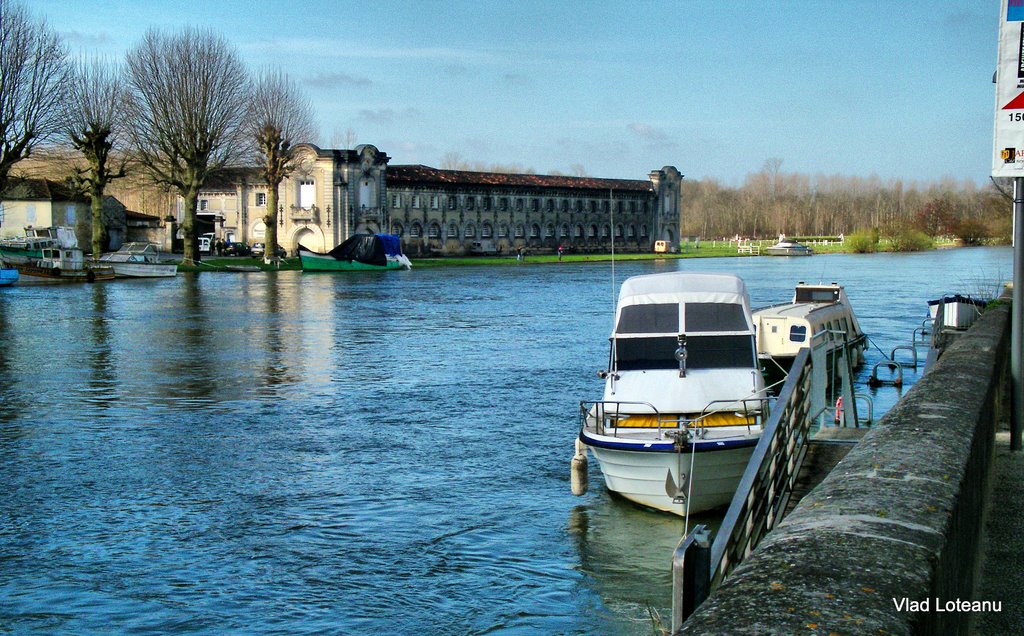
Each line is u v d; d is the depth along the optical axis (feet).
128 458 63.87
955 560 14.06
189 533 48.78
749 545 25.21
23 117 214.90
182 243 346.74
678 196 486.79
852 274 265.34
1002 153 30.60
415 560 45.27
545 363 108.27
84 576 42.91
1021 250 32.73
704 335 56.85
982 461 23.04
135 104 258.57
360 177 355.56
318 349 119.75
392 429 73.31
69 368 102.78
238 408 81.66
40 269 222.07
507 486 57.47
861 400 90.12
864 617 9.81
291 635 37.32
